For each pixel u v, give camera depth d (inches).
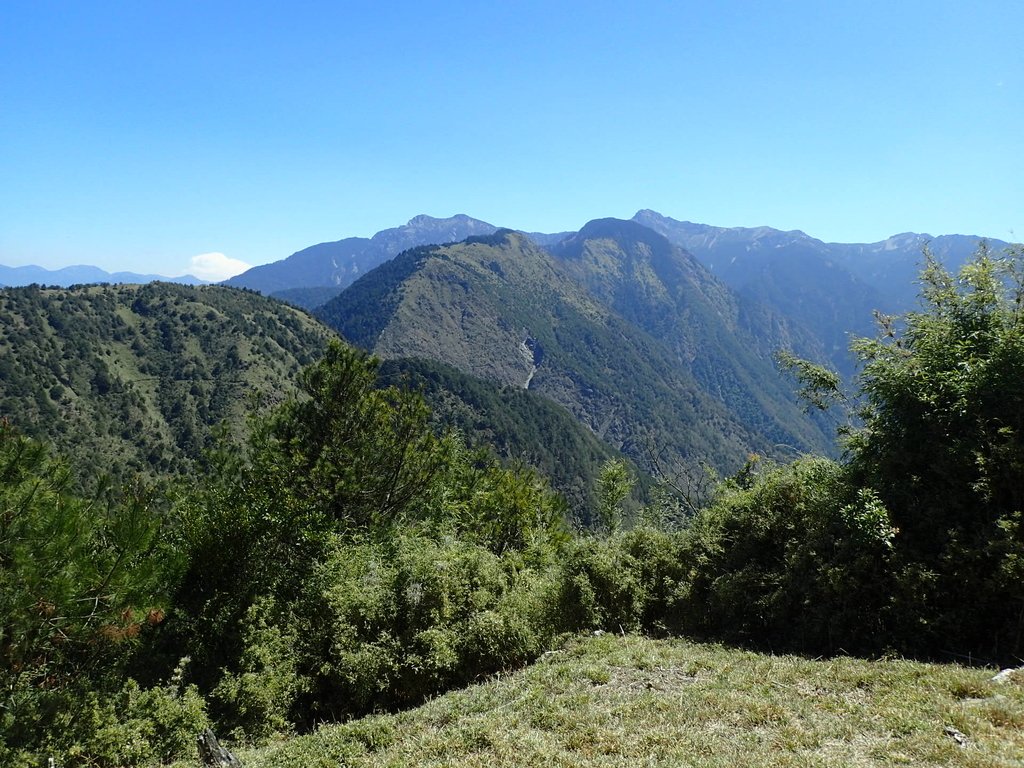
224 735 355.9
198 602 429.1
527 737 259.0
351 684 381.1
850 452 432.8
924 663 300.7
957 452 342.6
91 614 312.0
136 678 379.9
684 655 372.8
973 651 317.4
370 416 604.7
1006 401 340.8
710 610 459.2
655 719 265.6
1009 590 302.2
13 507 311.3
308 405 604.1
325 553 482.6
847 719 238.2
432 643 388.2
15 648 301.7
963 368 366.3
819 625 368.5
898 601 330.6
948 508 347.9
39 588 295.4
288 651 397.4
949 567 325.1
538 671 365.7
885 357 434.0
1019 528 310.7
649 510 877.2
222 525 446.6
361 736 304.5
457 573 429.7
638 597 489.1
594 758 232.7
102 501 413.1
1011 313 385.4
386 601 411.2
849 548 364.8
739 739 233.9
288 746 308.8
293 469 568.1
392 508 645.9
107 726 323.3
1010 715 219.1
